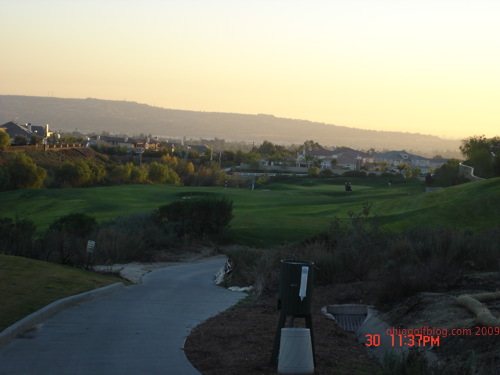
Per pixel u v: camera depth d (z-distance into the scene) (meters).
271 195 70.75
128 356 8.55
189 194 68.94
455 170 86.12
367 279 15.61
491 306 10.12
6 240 21.17
